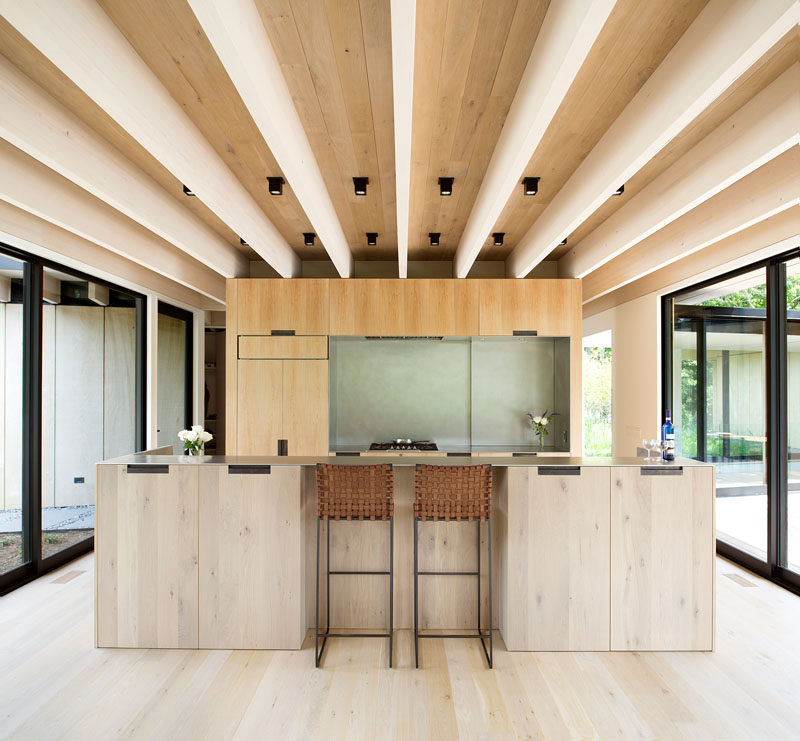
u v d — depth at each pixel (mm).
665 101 2113
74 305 4219
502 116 2621
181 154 2537
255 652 2768
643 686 2441
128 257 3939
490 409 5633
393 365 5688
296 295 5043
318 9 1860
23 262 3703
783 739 2070
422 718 2191
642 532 2812
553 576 2793
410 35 1509
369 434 5668
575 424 5027
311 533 3061
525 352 5641
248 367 5039
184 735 2074
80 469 4324
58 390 4016
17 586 3600
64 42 1642
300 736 2074
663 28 1937
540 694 2373
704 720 2184
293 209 4070
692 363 4633
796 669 2594
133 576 2824
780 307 3664
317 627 2619
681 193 2975
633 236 3646
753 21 1577
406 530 3039
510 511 2791
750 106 2379
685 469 2824
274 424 5023
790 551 3645
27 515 3766
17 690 2387
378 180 3492
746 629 3027
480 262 5812
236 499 2824
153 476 2838
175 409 6043
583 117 2600
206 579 2820
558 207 3621
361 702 2305
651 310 5121
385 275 5801
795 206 3223
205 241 4363
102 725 2135
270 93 2076
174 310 6023
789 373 3617
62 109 2434
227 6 1584
